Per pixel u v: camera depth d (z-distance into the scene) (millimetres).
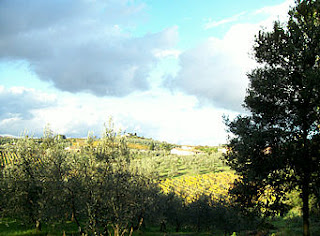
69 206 23000
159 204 37906
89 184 22125
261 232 22797
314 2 16047
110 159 23797
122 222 21469
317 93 13992
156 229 45000
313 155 14586
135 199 24312
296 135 15633
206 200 45219
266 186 16969
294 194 22859
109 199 21578
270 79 16391
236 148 16953
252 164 16359
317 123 15000
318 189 15078
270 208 16594
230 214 37375
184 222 45312
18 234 21484
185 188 90938
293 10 17203
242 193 17406
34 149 25375
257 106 16750
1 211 23062
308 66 15523
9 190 22953
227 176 113375
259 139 15617
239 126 17125
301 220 25406
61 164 23953
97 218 20406
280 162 14750
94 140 24875
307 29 15570
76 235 23016
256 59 18438
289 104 15961
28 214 23141
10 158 24969
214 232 42062
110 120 24859
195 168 123062
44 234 22484
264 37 17734
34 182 23672
